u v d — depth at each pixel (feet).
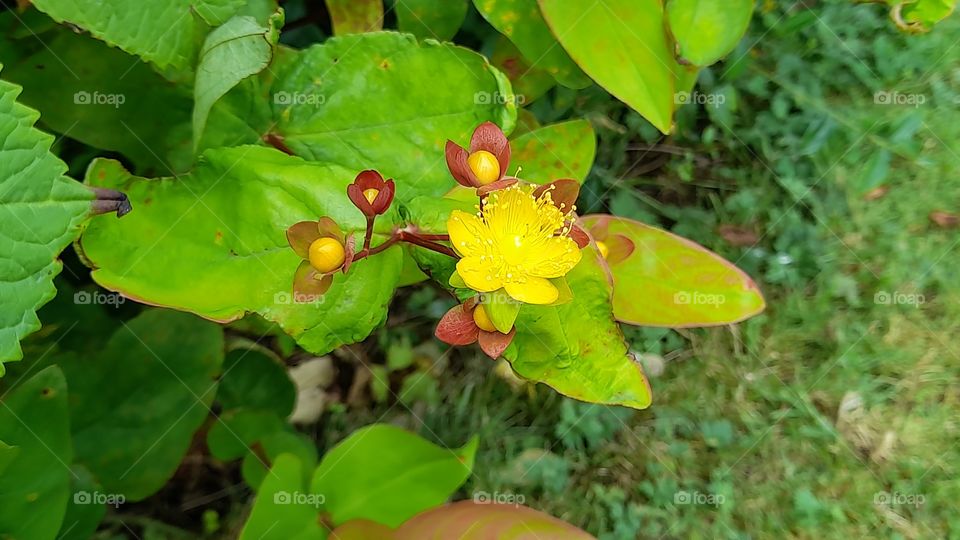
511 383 1.01
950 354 1.06
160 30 0.71
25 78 0.75
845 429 1.05
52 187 0.62
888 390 1.06
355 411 0.99
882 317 1.06
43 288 0.63
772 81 1.05
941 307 1.06
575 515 1.00
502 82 0.75
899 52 1.06
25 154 0.62
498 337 0.66
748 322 1.05
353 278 0.69
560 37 0.77
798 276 1.06
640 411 1.03
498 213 0.66
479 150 0.67
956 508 1.03
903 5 0.86
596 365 0.70
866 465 1.04
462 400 1.00
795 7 1.05
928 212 1.07
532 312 0.67
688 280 0.85
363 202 0.64
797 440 1.04
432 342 1.02
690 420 1.03
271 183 0.69
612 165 1.04
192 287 0.68
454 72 0.75
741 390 1.04
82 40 0.75
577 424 1.01
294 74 0.75
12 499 0.70
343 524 0.76
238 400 0.88
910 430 1.05
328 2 0.84
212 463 0.94
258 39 0.70
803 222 1.06
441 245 0.69
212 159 0.69
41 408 0.70
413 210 0.69
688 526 1.01
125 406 0.80
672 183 1.06
